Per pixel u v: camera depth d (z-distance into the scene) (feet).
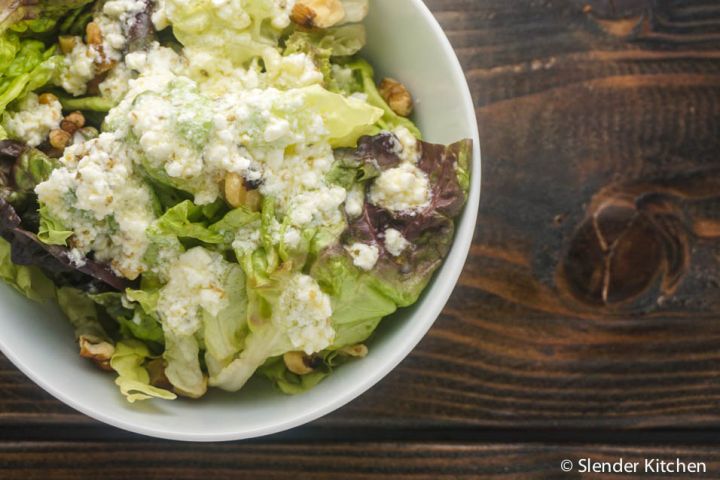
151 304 1.23
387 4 1.31
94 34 1.27
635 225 1.48
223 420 1.28
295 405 1.29
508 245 1.48
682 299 1.49
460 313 1.48
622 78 1.49
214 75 1.26
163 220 1.20
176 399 1.30
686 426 1.49
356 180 1.25
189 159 1.18
